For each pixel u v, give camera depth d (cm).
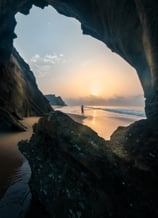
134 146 659
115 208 436
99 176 491
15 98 2792
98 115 5391
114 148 697
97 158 533
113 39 1612
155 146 598
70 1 1759
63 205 502
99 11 1533
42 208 573
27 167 980
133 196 451
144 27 923
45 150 631
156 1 777
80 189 497
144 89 1330
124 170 520
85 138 610
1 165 979
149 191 459
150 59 903
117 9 1245
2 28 2081
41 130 676
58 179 550
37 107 3678
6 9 1780
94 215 445
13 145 1412
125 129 861
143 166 538
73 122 685
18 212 561
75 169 530
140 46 1228
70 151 557
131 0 1098
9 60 3038
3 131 1941
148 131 689
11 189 719
